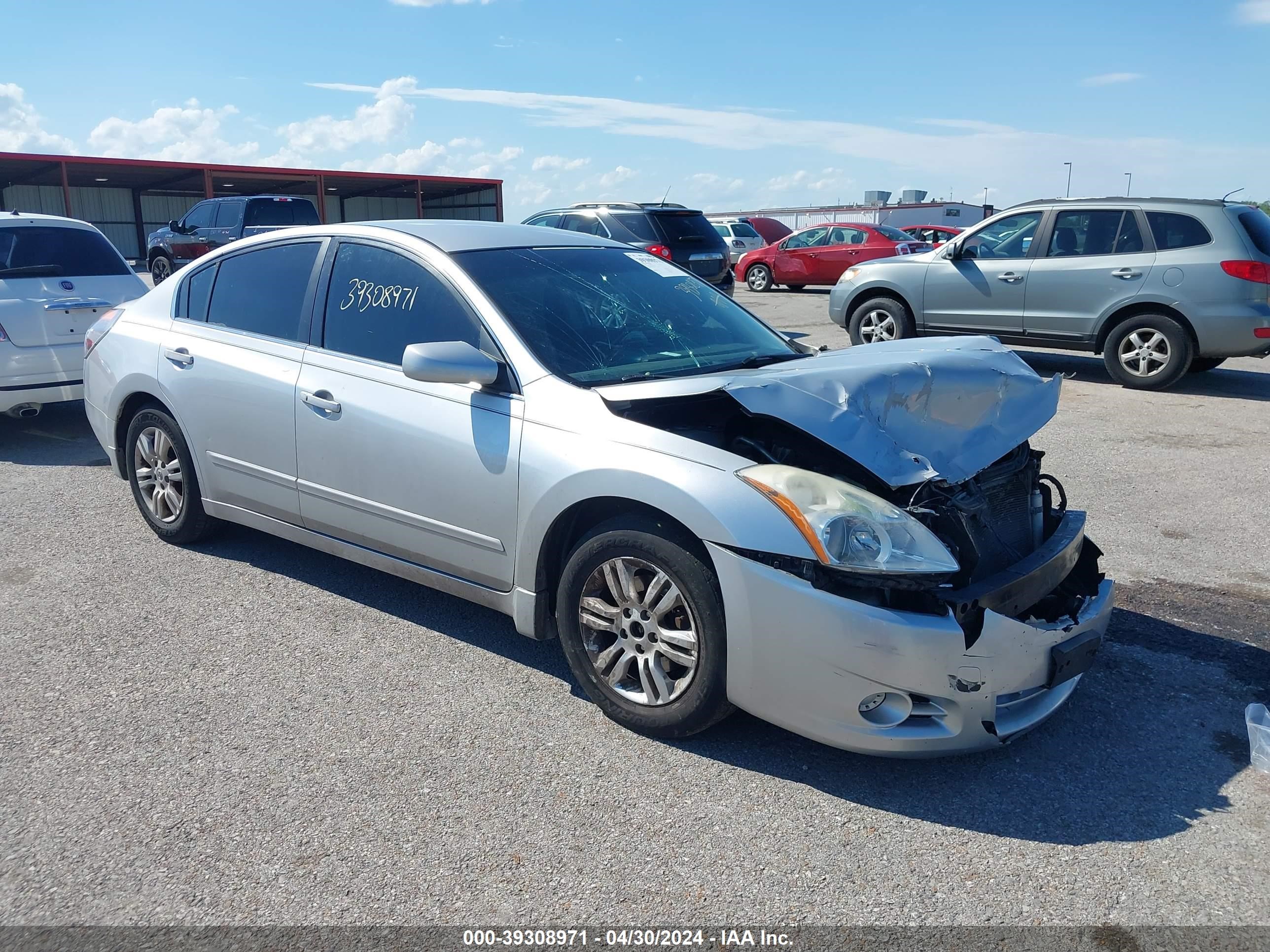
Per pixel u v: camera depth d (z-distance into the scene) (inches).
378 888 101.5
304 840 108.9
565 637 137.4
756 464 123.4
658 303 167.3
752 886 102.7
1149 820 114.6
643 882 103.0
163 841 108.4
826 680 115.7
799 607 115.1
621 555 129.1
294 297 173.9
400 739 130.0
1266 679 149.8
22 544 203.3
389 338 158.4
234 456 178.9
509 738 130.7
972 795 119.5
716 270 547.5
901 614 113.7
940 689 114.5
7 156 1254.9
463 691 143.2
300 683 145.0
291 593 178.7
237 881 102.2
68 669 148.3
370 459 155.6
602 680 134.6
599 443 130.7
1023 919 98.0
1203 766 126.3
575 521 137.5
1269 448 293.1
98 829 110.3
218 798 116.2
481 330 148.2
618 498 128.6
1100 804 117.7
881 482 126.0
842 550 113.3
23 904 98.3
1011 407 139.1
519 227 179.2
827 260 800.3
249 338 178.2
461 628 164.9
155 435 197.5
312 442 163.8
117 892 100.3
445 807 115.2
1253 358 409.7
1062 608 132.2
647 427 130.1
